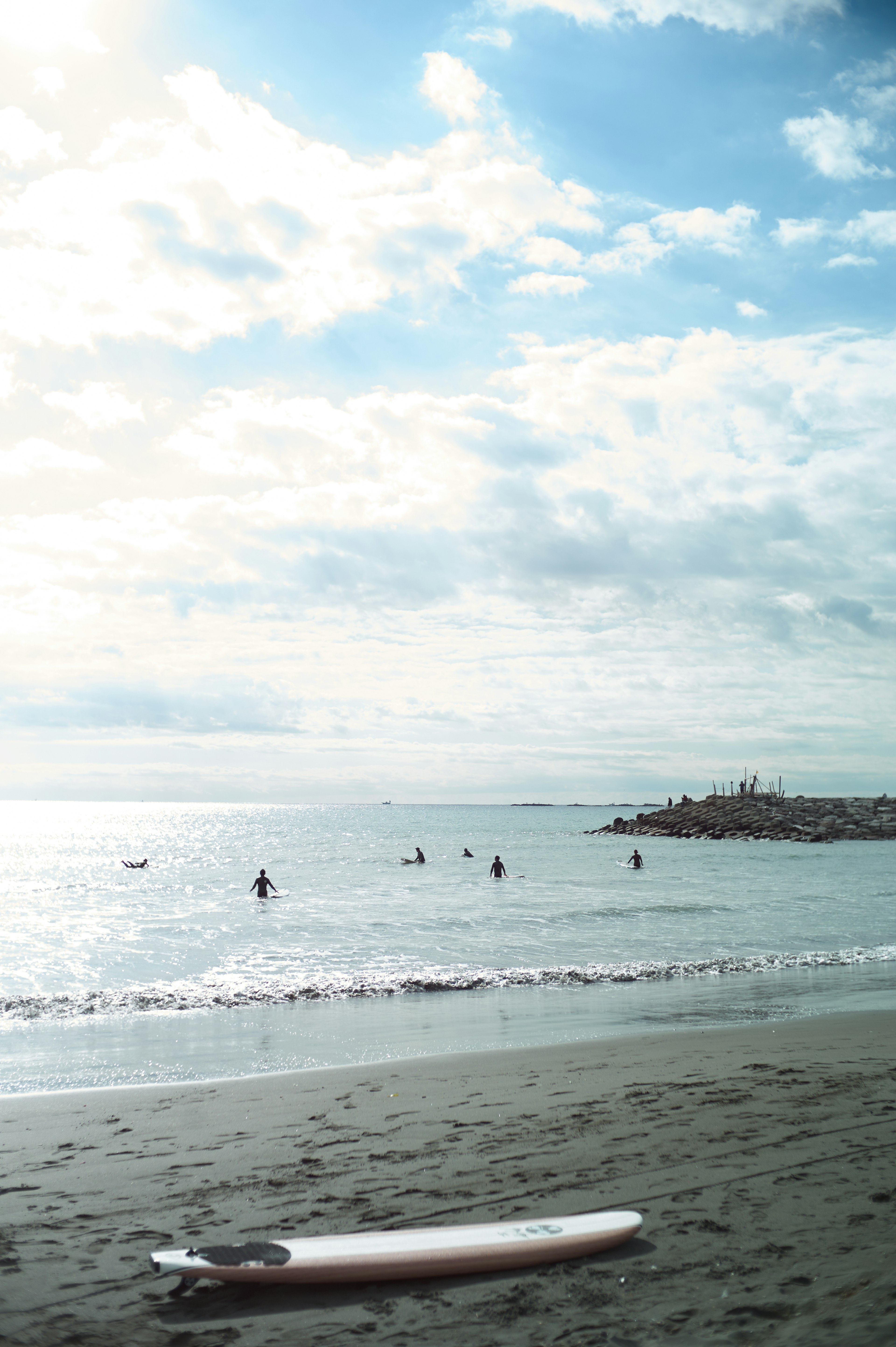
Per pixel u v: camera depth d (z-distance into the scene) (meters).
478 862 61.91
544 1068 9.52
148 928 26.91
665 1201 5.31
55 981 17.72
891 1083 8.23
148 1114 8.04
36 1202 5.72
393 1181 5.88
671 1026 12.50
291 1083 9.21
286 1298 4.35
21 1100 8.70
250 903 35.09
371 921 28.33
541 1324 3.95
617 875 48.84
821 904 32.66
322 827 156.88
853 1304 3.69
